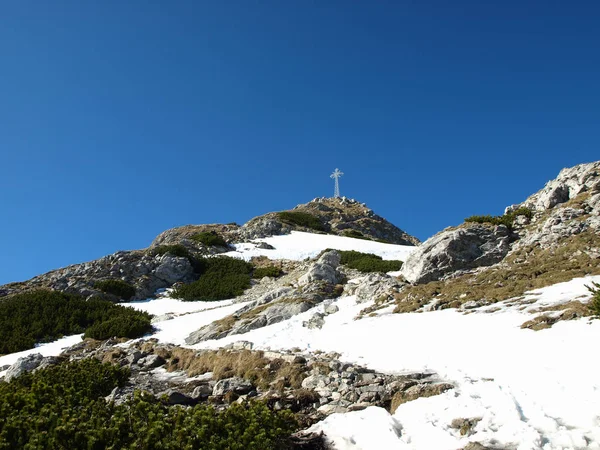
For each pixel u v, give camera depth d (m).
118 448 8.91
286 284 35.94
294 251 56.09
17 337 30.72
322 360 16.02
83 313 35.16
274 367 16.22
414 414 10.49
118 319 30.91
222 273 46.38
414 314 19.56
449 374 12.41
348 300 25.78
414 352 14.97
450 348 14.48
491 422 9.25
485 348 13.63
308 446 9.98
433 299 20.92
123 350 24.69
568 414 9.02
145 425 9.61
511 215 29.42
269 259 52.31
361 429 10.17
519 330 14.19
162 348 23.62
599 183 26.08
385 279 26.42
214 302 38.34
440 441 9.09
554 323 13.88
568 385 10.00
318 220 82.44
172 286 44.12
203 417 9.60
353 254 44.56
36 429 9.27
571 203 26.17
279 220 77.69
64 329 32.72
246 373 16.27
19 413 10.66
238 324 24.80
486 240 26.03
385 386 12.66
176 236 70.69
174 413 10.40
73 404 12.15
